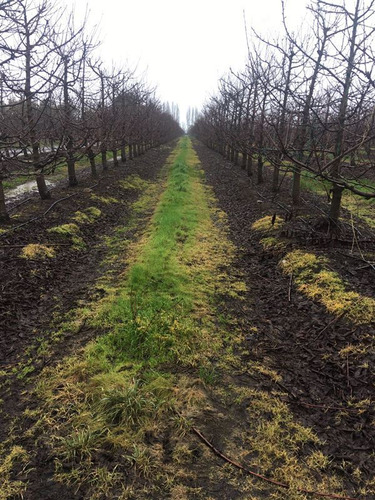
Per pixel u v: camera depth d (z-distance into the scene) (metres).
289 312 4.84
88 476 2.59
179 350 4.00
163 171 19.67
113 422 3.04
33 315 4.77
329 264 5.65
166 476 2.61
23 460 2.71
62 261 6.48
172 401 3.27
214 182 15.66
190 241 7.70
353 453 2.79
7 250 6.15
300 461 2.76
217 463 2.74
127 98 17.78
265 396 3.41
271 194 11.41
